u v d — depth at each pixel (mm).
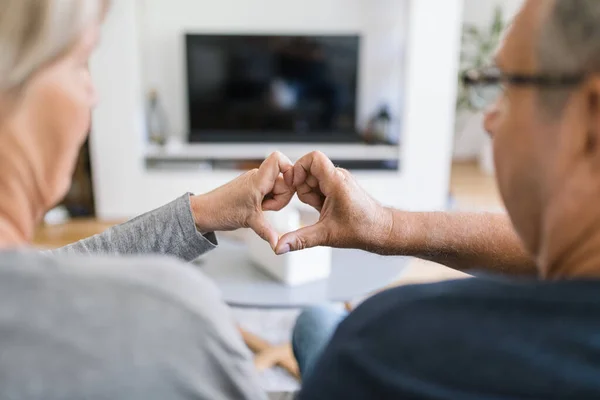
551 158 420
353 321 432
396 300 421
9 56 405
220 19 3752
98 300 370
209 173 3463
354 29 3830
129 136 3348
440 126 3473
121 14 3172
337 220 826
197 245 811
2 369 355
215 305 413
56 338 361
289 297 1477
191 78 3666
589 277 399
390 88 3939
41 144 436
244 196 814
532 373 369
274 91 3727
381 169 3592
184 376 378
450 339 387
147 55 3756
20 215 449
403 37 3652
